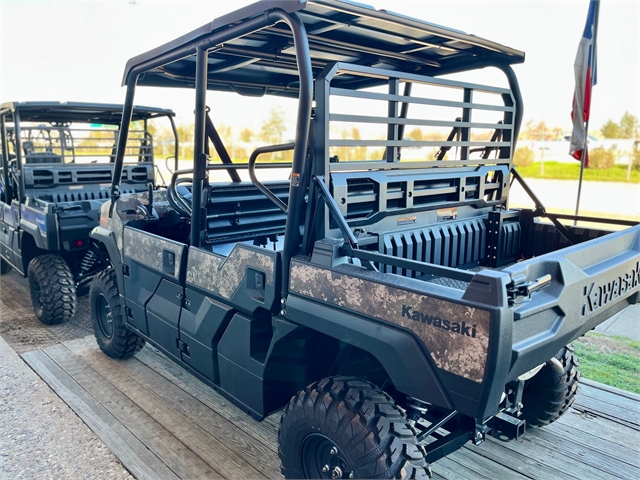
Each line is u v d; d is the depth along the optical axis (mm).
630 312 4625
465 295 1341
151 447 2426
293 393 2082
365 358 1976
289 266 1818
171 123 4883
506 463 2303
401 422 1610
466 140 2363
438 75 2949
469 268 2500
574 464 2291
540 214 2596
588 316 1704
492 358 1279
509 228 2578
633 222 2240
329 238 1756
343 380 1746
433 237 2246
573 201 10781
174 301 2512
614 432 2551
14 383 3070
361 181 1939
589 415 2711
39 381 3098
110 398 2900
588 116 5547
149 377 3184
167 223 3053
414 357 1446
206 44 2035
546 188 14234
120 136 2879
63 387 3025
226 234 2539
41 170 4531
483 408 1321
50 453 2363
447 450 1769
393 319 1500
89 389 3008
